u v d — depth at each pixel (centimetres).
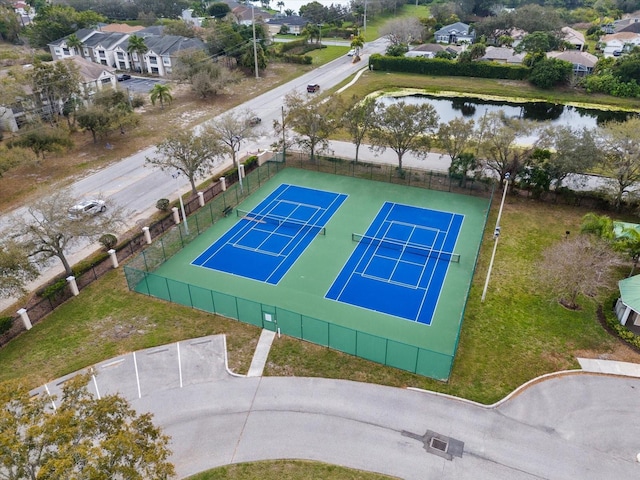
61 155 6006
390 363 2975
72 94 7031
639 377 2884
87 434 1716
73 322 3344
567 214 4638
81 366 2970
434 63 10125
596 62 9588
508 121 4975
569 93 9038
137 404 2736
